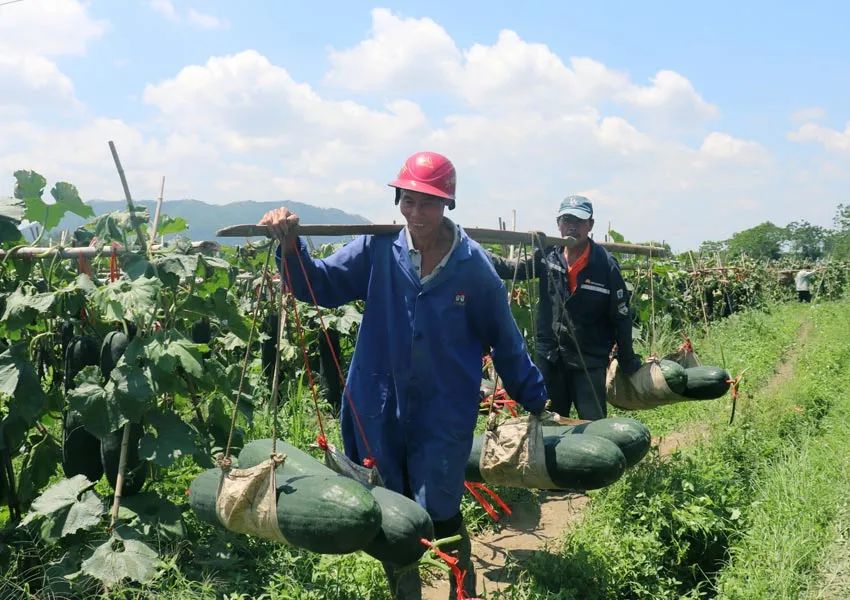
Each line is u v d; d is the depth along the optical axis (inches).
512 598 193.9
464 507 263.4
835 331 733.9
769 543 216.8
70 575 189.6
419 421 172.1
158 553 199.6
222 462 146.0
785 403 403.9
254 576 204.2
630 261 484.7
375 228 170.9
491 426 200.5
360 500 136.6
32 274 225.6
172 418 209.2
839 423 365.1
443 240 170.2
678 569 228.4
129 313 200.8
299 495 139.1
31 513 194.2
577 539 221.1
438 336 169.5
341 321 382.3
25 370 205.2
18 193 216.4
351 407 175.6
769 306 1026.7
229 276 249.9
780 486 262.2
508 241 237.5
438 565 148.8
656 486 241.4
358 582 199.8
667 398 273.3
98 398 195.8
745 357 573.9
